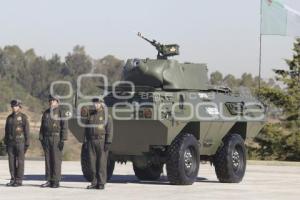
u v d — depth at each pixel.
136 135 39.12
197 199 32.56
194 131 40.81
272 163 62.62
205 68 43.31
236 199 32.91
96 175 36.59
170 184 40.44
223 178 42.19
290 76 87.75
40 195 33.25
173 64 41.81
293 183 42.16
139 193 34.69
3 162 57.16
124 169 53.91
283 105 85.25
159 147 39.88
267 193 35.97
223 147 42.19
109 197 32.62
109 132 36.28
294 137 83.44
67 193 34.25
